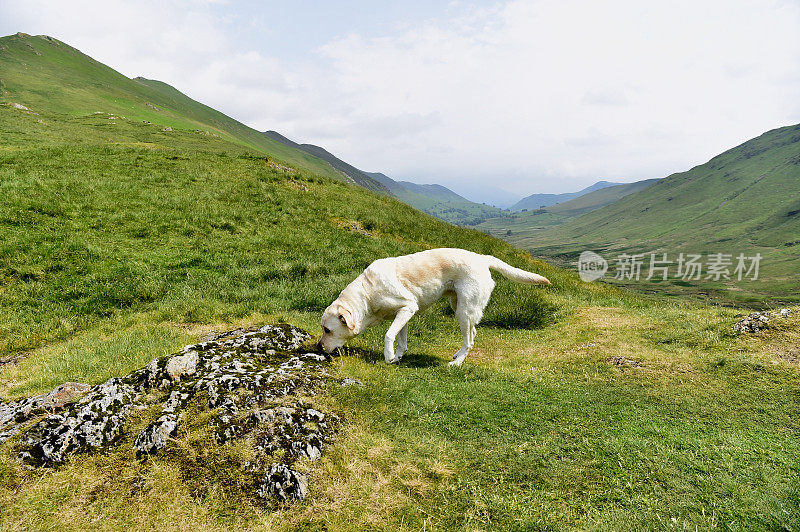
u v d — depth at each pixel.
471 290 5.60
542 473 3.07
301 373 4.25
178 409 3.51
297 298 8.30
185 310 7.23
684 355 5.45
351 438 3.40
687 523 2.54
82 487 2.77
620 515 2.63
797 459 3.21
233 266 9.59
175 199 12.65
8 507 2.57
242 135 101.19
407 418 3.84
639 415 4.02
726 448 3.37
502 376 5.09
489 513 2.68
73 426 3.23
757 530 2.49
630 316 7.71
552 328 7.64
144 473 2.89
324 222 13.91
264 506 2.67
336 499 2.76
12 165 13.42
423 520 2.62
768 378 4.63
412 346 6.63
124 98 57.91
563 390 4.63
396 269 5.55
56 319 6.71
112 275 8.27
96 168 14.59
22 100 42.00
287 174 18.95
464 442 3.49
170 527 2.50
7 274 7.66
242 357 4.50
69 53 70.88
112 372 4.70
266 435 3.18
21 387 4.57
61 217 10.12
